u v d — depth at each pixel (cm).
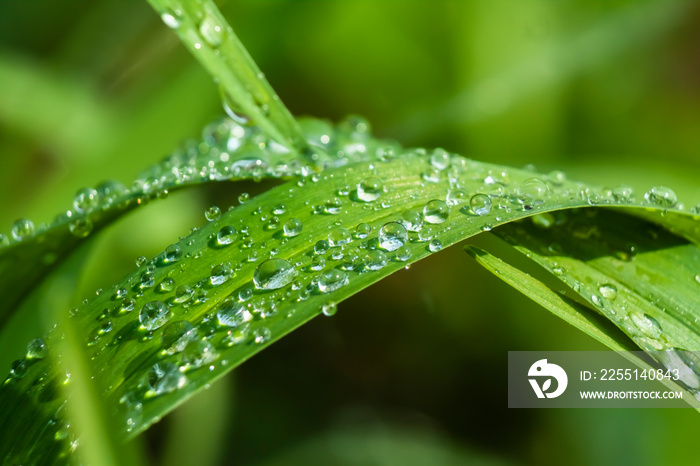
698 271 16
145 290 15
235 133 21
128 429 14
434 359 21
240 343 15
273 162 18
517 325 20
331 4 23
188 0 17
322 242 16
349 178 16
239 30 22
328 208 16
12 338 16
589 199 16
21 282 17
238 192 22
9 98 22
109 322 15
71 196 21
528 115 23
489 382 20
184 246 16
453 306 21
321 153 18
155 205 21
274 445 19
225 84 17
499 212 16
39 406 15
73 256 17
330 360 21
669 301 16
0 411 15
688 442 19
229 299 15
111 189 18
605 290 16
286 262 16
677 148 23
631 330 16
